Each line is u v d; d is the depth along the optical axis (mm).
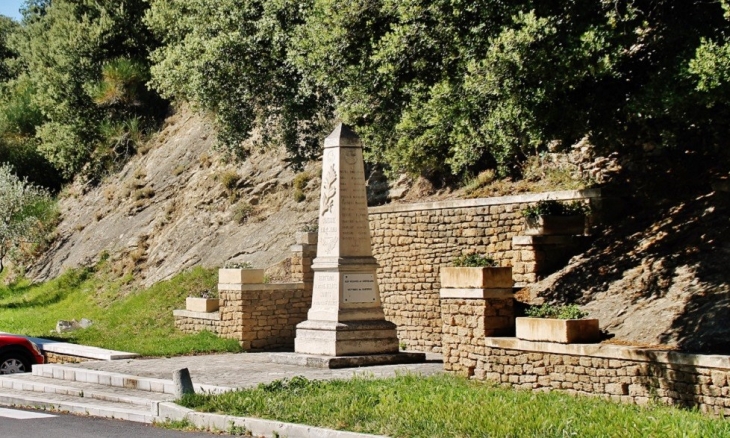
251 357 20062
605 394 12938
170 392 15609
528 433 9781
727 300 13727
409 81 17891
